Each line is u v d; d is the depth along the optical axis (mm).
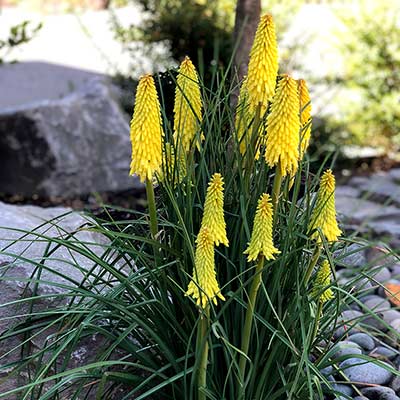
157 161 667
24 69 3061
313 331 723
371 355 977
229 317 715
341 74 2188
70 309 740
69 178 1905
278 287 690
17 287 814
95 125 1913
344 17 2234
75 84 2832
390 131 2176
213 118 731
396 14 2156
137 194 1916
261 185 717
